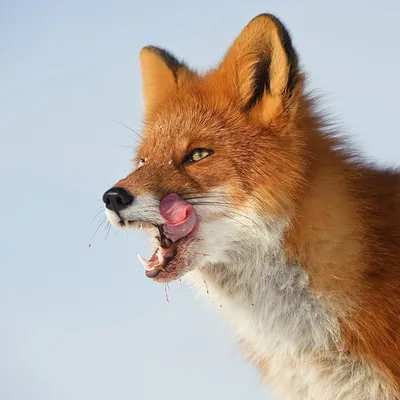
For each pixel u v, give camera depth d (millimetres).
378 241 8812
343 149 9586
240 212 8867
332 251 8703
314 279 8758
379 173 9695
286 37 8945
